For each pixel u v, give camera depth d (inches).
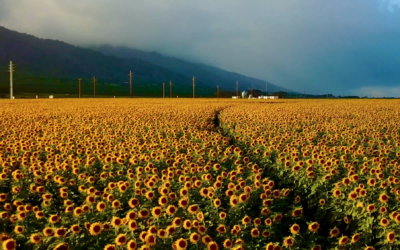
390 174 438.6
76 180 432.8
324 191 412.2
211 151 563.2
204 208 344.5
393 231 299.9
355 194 348.2
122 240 261.3
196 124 986.1
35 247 270.7
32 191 390.6
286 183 479.8
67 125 913.5
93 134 749.9
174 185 400.5
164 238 275.0
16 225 305.6
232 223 320.5
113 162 495.5
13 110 1515.7
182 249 255.0
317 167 470.0
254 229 294.5
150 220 307.7
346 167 466.6
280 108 1690.5
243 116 1203.2
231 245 269.4
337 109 1625.2
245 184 396.5
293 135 759.1
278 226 330.0
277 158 548.1
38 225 317.1
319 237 310.3
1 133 759.7
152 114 1282.0
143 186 399.2
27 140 647.1
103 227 286.2
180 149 604.1
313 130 848.3
